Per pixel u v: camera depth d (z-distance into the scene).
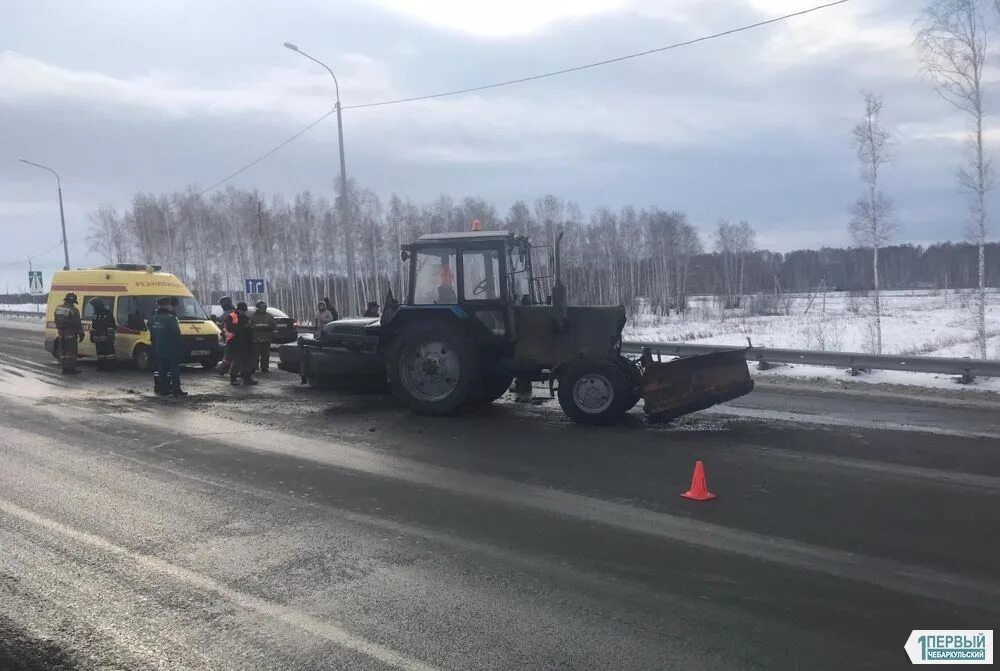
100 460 7.64
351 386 12.59
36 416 10.27
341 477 6.94
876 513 5.71
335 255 49.09
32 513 5.86
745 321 40.75
